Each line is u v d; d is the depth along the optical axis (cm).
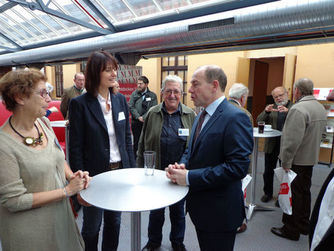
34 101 91
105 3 430
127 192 101
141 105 417
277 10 261
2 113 332
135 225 113
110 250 157
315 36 296
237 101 218
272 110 292
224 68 537
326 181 106
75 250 109
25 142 93
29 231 92
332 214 93
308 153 197
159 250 186
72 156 139
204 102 115
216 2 335
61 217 102
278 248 196
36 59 606
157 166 177
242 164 102
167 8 390
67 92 344
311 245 104
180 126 175
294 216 205
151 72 677
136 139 421
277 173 205
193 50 418
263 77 690
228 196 112
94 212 142
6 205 86
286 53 481
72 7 481
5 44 770
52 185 99
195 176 106
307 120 193
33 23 597
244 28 287
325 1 232
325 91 414
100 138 140
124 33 416
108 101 149
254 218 246
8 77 90
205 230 116
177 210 178
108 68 139
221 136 107
